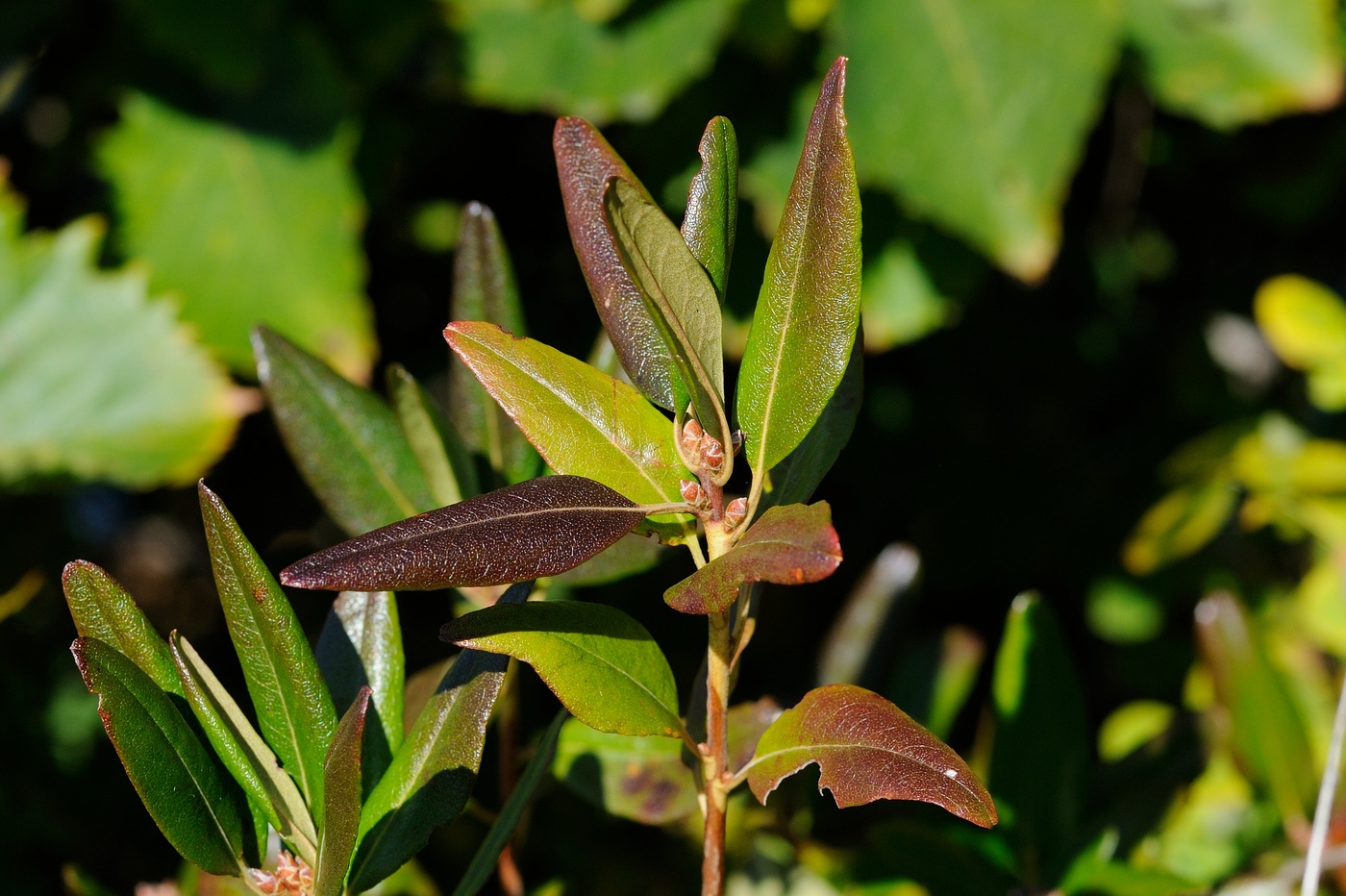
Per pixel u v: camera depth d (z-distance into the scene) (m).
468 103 1.33
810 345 0.65
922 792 0.64
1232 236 1.63
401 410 0.70
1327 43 1.18
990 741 0.76
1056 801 0.76
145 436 1.13
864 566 1.56
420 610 1.21
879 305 1.24
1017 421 1.64
